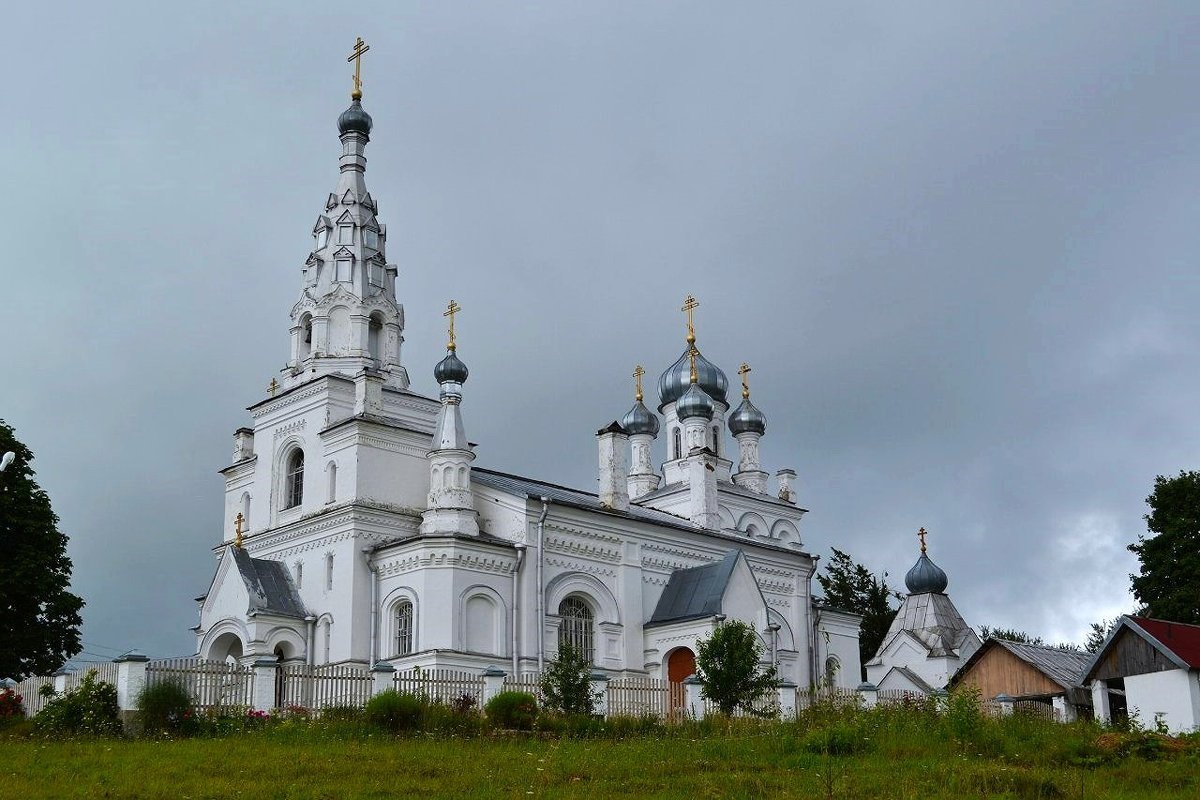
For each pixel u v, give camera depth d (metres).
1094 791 24.58
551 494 63.12
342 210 64.12
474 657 53.03
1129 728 34.75
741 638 45.75
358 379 58.44
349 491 56.44
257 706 37.12
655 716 41.09
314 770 26.81
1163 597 64.88
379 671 39.78
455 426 56.56
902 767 27.97
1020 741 31.25
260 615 53.81
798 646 68.31
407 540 54.00
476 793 24.02
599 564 59.94
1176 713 40.25
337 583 55.25
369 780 25.56
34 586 49.72
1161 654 40.97
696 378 81.19
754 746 31.66
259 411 62.12
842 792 24.19
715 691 44.28
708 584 60.53
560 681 41.69
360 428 56.97
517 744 33.41
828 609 71.19
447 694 40.44
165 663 36.28
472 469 62.56
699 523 68.50
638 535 61.97
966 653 72.31
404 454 58.62
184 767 26.86
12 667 49.34
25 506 50.88
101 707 34.66
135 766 27.05
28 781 24.70
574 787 24.97
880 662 72.69
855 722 34.72
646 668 59.88
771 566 68.56
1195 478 65.88
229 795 23.55
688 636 58.88
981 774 25.78
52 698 37.41
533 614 55.88
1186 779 26.16
